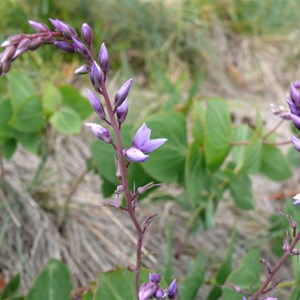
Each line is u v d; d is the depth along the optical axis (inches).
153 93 13.1
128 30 14.5
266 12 17.3
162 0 15.2
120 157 4.5
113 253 9.4
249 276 6.9
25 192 9.8
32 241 9.3
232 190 8.9
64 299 7.0
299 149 4.7
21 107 8.8
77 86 12.5
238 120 13.2
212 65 15.1
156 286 4.8
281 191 11.6
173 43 14.9
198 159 8.0
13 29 12.9
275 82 15.3
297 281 6.7
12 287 7.8
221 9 16.8
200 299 8.8
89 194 10.3
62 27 4.6
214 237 10.1
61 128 8.9
